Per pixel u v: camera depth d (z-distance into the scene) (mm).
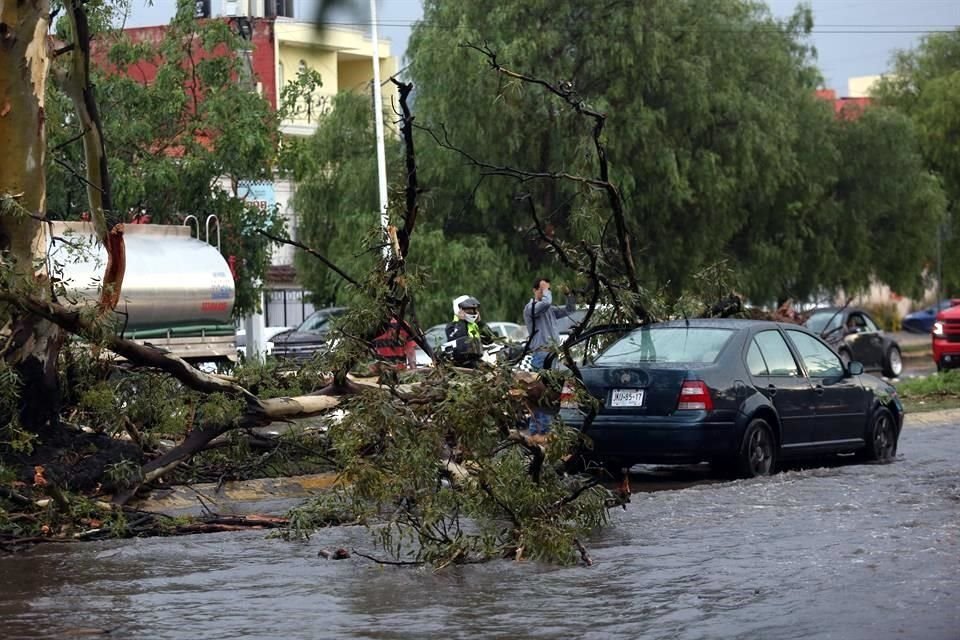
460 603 8945
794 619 8320
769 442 16703
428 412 11266
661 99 42531
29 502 12008
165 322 23469
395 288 13008
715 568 10219
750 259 47281
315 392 13852
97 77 32156
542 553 10570
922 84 66688
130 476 12969
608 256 14461
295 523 11156
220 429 13406
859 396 18312
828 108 50469
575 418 16266
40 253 13867
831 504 13820
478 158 40219
